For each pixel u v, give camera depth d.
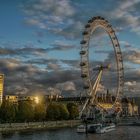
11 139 126.50
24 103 197.50
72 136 143.62
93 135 149.38
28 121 198.88
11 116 185.00
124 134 154.50
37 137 135.50
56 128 190.25
